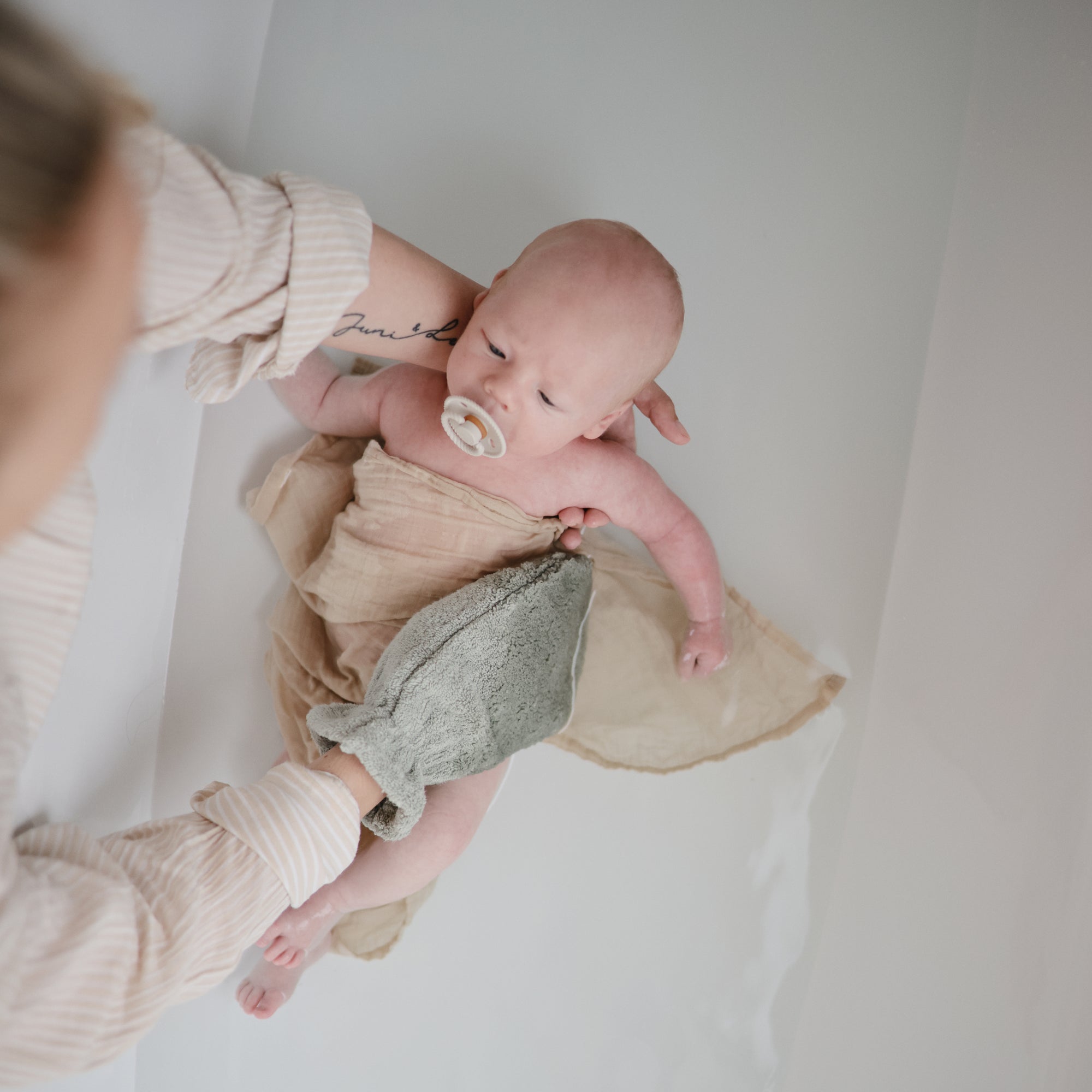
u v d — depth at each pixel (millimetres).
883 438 1274
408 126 1375
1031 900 906
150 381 1002
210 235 628
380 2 1359
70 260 289
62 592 665
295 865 829
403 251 863
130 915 700
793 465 1320
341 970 1251
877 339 1297
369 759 947
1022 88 1162
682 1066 1179
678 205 1386
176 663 1234
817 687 1214
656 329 984
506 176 1393
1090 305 989
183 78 1024
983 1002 926
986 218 1190
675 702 1256
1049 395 1025
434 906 1274
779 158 1362
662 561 1240
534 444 1014
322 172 1344
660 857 1251
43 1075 641
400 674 1042
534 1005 1240
